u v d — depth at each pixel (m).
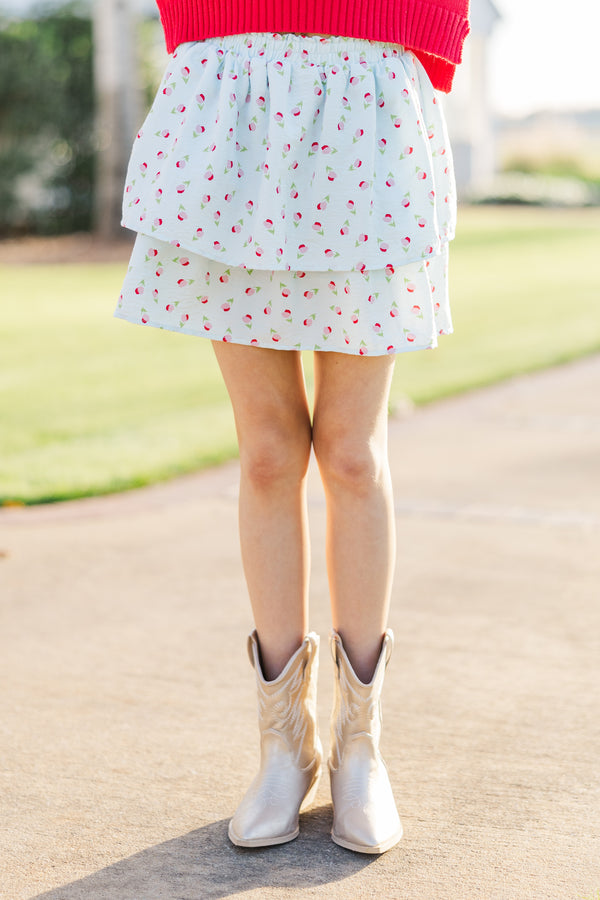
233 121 2.12
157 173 2.21
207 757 2.62
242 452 2.31
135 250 2.24
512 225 24.05
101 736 2.72
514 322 10.55
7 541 4.31
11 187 21.02
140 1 18.62
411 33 2.16
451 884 2.09
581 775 2.50
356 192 2.10
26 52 20.75
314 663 2.34
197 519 4.62
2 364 8.35
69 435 5.99
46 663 3.18
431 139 2.25
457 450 5.73
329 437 2.24
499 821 2.32
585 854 2.18
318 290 2.15
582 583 3.79
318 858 2.20
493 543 4.23
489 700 2.90
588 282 14.09
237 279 2.19
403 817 2.34
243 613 3.57
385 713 2.83
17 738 2.71
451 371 8.00
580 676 3.05
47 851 2.22
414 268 2.19
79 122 21.09
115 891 2.08
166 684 3.03
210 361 8.55
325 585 3.84
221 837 2.28
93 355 8.82
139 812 2.38
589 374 7.99
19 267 16.42
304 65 2.11
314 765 2.37
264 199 2.09
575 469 5.30
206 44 2.21
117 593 3.75
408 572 3.92
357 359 2.21
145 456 5.53
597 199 32.19
